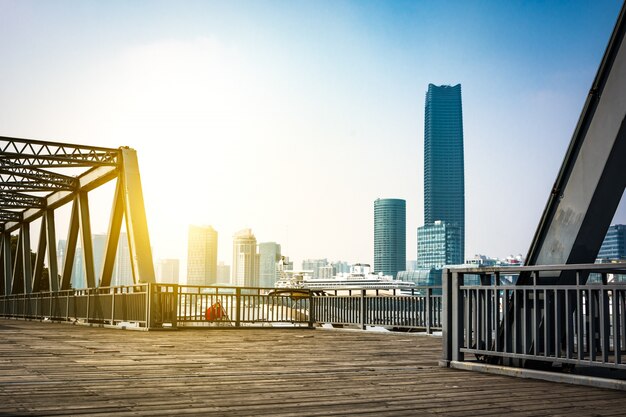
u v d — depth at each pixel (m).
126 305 17.55
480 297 7.72
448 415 4.63
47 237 31.70
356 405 4.98
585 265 6.38
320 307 18.19
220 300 17.33
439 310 14.02
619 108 6.48
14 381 6.05
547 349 6.77
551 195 7.29
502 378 6.86
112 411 4.55
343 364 8.06
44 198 32.16
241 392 5.53
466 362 7.74
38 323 23.44
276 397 5.30
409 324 14.84
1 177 27.81
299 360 8.50
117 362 7.84
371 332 15.97
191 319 16.73
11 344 10.88
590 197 6.79
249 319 17.64
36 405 4.76
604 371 7.29
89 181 25.58
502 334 7.62
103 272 22.83
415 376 6.93
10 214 36.75
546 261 7.30
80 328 17.97
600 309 6.21
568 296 6.57
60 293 25.33
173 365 7.57
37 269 33.31
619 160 6.64
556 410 4.88
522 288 7.14
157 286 16.02
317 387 5.95
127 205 21.78
